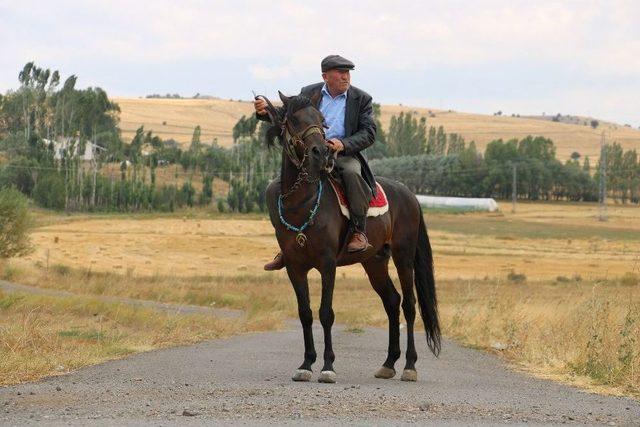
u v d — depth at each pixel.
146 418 6.46
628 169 177.50
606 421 6.93
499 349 15.10
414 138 185.00
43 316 18.48
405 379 10.07
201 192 132.75
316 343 16.02
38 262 52.94
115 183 117.69
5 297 20.73
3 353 10.24
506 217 128.62
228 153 153.50
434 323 10.75
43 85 144.50
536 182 161.00
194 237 83.25
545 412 7.31
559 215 134.12
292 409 6.94
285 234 9.41
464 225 112.69
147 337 14.54
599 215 134.75
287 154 9.26
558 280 52.16
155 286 39.00
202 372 9.91
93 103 146.62
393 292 10.65
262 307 30.77
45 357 10.50
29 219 47.28
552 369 11.46
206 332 17.06
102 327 15.94
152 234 84.19
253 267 63.12
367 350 15.00
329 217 9.37
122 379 9.04
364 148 9.84
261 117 9.51
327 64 9.91
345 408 7.06
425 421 6.54
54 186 111.50
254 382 8.91
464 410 7.20
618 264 68.31
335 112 9.95
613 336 11.66
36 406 7.12
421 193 160.25
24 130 140.00
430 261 10.88
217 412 6.75
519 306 19.95
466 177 158.25
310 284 47.16
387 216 10.26
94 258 65.19
